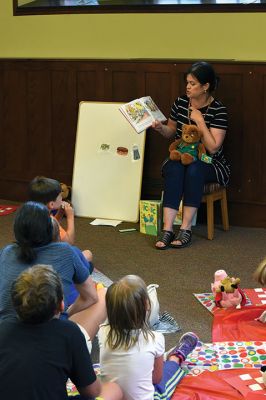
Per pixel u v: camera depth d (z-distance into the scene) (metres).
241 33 5.25
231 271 4.47
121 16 5.62
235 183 5.39
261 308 3.80
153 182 5.69
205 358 3.30
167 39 5.50
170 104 5.50
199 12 5.34
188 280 4.34
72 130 5.92
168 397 2.91
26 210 2.75
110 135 5.66
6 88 6.12
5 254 2.78
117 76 5.64
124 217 5.62
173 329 3.67
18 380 2.12
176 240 4.95
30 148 6.14
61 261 2.77
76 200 5.77
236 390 3.00
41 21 5.95
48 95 5.95
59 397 2.17
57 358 2.17
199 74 4.93
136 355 2.63
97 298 2.99
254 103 5.21
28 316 2.19
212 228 5.11
